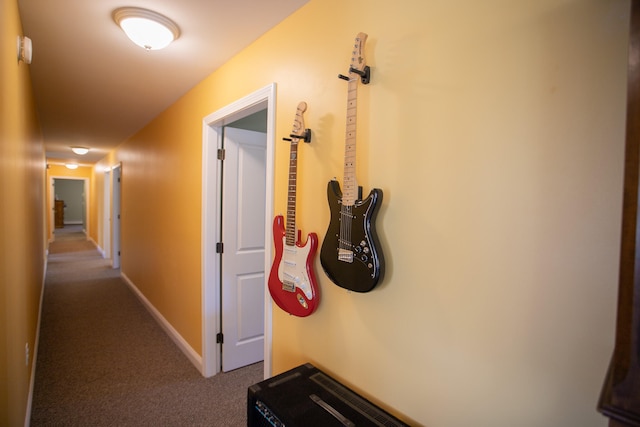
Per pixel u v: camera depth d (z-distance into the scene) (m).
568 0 0.74
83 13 1.60
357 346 1.25
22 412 1.69
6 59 1.21
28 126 2.22
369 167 1.18
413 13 1.05
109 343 3.06
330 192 1.26
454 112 0.94
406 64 1.07
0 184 1.15
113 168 6.18
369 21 1.20
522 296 0.82
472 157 0.90
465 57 0.92
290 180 1.48
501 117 0.85
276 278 1.57
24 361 1.81
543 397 0.79
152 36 1.68
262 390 1.22
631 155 0.45
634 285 0.45
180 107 2.90
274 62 1.71
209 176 2.43
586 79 0.72
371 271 1.10
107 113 3.44
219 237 2.51
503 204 0.85
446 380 0.97
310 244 1.40
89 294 4.60
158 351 2.91
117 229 6.36
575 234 0.74
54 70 2.31
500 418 0.86
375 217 1.13
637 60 0.45
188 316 2.80
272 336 1.74
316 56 1.45
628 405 0.44
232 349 2.59
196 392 2.30
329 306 1.38
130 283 4.91
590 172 0.71
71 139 5.03
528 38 0.80
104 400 2.19
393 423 1.04
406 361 1.07
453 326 0.95
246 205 2.61
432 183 0.99
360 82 1.21
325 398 1.17
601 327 0.70
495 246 0.86
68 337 3.18
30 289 2.33
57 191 14.15
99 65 2.21
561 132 0.75
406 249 1.06
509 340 0.84
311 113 1.47
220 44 1.91
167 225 3.25
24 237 1.91
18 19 1.53
